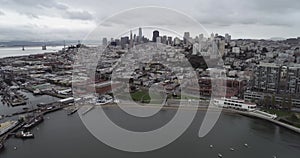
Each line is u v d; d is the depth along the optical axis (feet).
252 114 314.76
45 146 217.56
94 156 195.11
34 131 255.70
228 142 230.68
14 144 224.12
